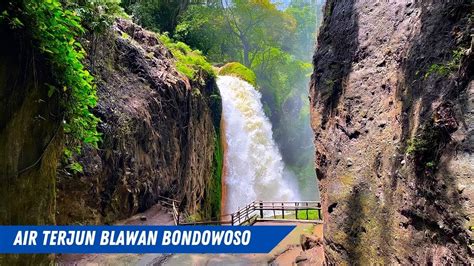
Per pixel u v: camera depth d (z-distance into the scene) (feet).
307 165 104.27
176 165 51.06
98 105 35.50
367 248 15.71
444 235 10.81
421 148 12.14
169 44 64.85
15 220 11.94
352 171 18.15
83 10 21.15
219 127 74.28
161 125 46.80
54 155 15.40
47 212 14.80
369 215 16.01
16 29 11.38
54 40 12.93
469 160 10.30
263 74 112.27
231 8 108.58
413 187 12.82
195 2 94.68
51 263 15.57
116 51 43.11
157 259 27.61
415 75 14.29
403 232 13.37
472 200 9.77
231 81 83.82
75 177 29.40
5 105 11.02
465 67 11.24
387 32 18.10
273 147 90.63
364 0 21.27
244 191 81.05
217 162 72.33
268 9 112.27
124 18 50.39
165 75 50.39
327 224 19.43
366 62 19.38
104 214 34.14
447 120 11.39
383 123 16.57
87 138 17.71
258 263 29.48
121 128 37.29
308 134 107.65
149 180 42.47
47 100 13.52
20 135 12.04
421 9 15.44
